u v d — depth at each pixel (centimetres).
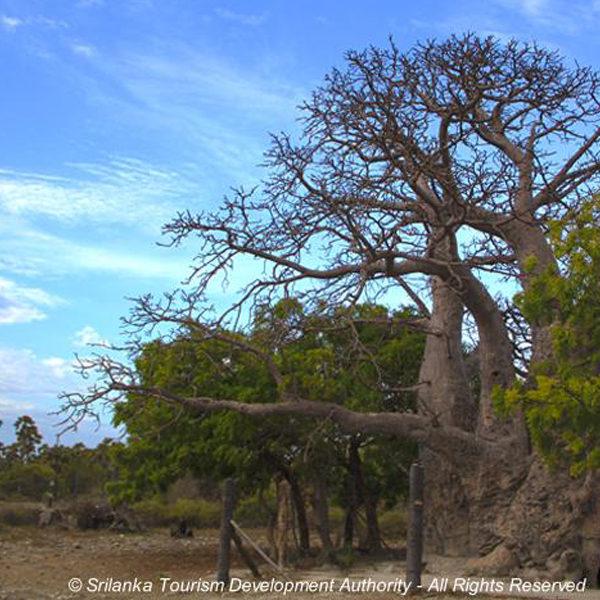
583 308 1145
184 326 1752
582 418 1098
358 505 2169
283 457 1964
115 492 2134
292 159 1664
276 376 1708
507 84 1739
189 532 2980
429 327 1864
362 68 1694
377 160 1706
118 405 1895
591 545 1478
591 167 1731
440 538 1755
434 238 1666
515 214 1667
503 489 1645
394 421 1683
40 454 4494
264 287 1712
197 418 1892
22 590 1459
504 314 2130
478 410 1841
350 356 1906
